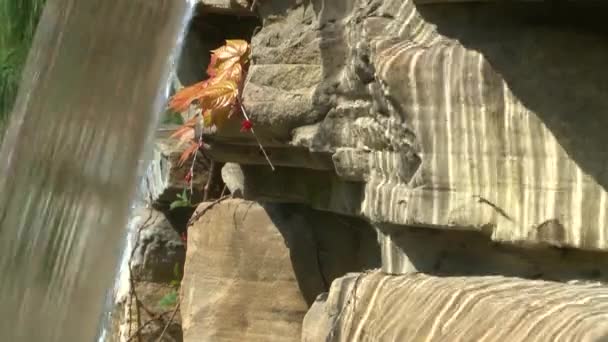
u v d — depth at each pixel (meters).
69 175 3.33
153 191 4.15
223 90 2.68
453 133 1.81
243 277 3.03
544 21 1.78
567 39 1.74
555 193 1.71
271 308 2.97
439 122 1.82
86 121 3.32
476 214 1.78
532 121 1.74
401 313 1.72
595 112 1.70
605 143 1.68
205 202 3.22
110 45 3.30
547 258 1.76
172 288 4.11
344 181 2.45
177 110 2.90
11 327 3.31
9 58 5.62
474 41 1.82
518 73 1.76
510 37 1.79
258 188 2.93
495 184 1.76
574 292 1.54
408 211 1.88
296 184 2.77
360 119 2.16
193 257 3.18
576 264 1.73
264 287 2.99
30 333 3.29
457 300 1.61
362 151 2.14
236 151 2.79
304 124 2.41
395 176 1.98
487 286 1.63
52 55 3.47
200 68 3.72
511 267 1.81
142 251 4.10
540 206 1.72
